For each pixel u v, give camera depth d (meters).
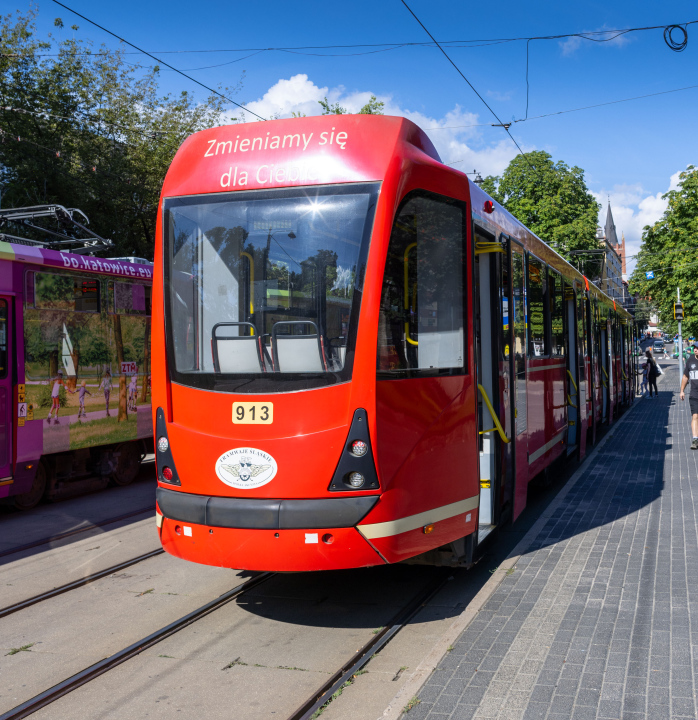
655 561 6.36
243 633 5.23
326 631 5.25
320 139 5.32
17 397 9.15
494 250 6.45
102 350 10.66
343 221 5.08
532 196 42.31
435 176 5.55
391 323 5.06
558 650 4.48
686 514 8.16
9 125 22.53
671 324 38.34
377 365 4.91
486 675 4.16
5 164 22.45
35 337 9.47
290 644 5.02
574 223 40.88
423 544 5.20
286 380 4.98
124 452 11.55
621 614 5.07
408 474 5.07
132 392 11.27
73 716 4.07
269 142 5.42
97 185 24.09
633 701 3.81
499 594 5.60
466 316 5.89
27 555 7.48
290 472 4.87
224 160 5.49
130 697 4.27
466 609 5.25
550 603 5.35
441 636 4.90
